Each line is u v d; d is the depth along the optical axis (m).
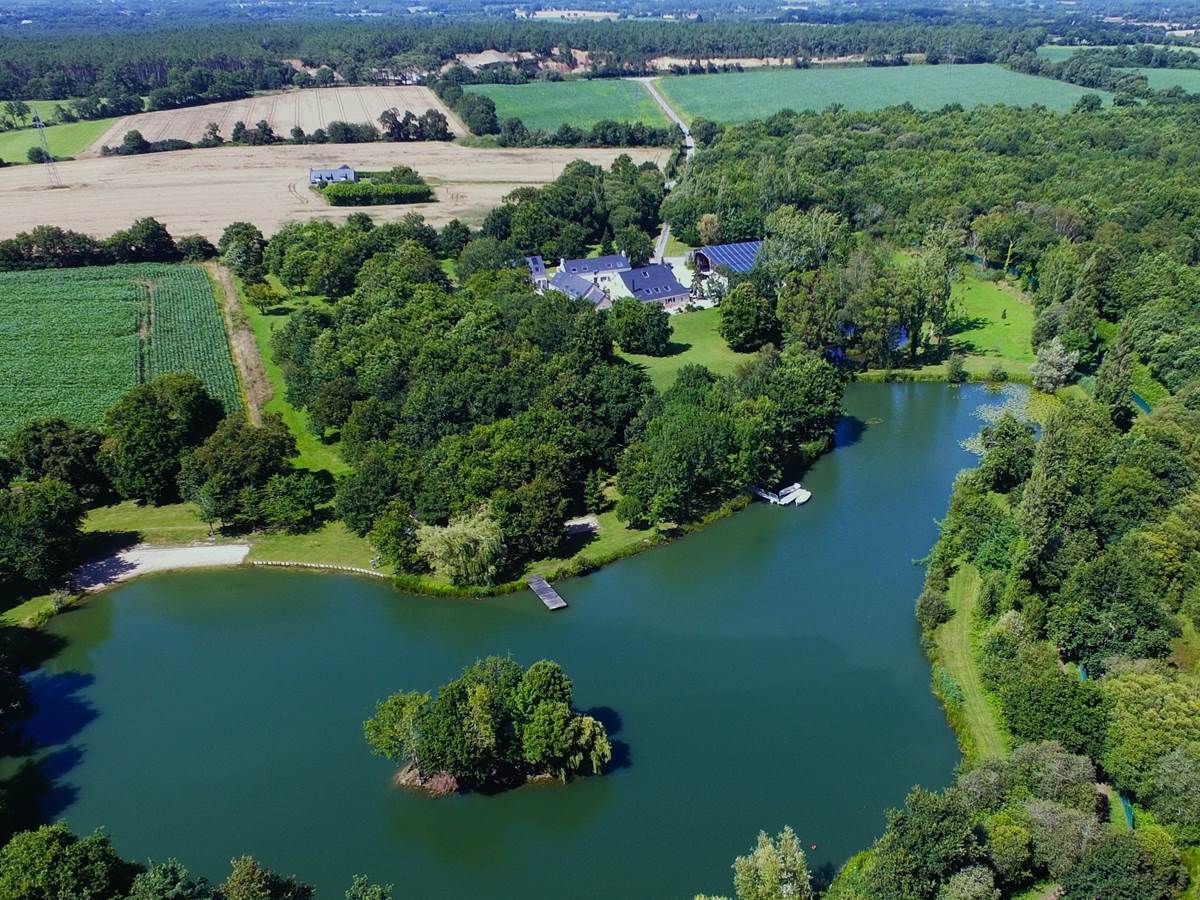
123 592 106.12
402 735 75.44
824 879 68.25
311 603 103.62
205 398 131.25
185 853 72.06
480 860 71.31
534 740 75.25
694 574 108.00
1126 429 134.00
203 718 86.44
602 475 121.44
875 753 80.81
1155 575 90.50
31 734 84.94
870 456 135.88
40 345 165.12
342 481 119.56
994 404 150.88
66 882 58.66
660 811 75.12
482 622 99.75
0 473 120.56
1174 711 71.31
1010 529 99.44
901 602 102.25
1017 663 80.81
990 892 60.78
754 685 89.44
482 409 129.25
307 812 75.88
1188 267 169.25
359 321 163.62
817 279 162.12
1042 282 177.38
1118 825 69.38
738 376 143.12
